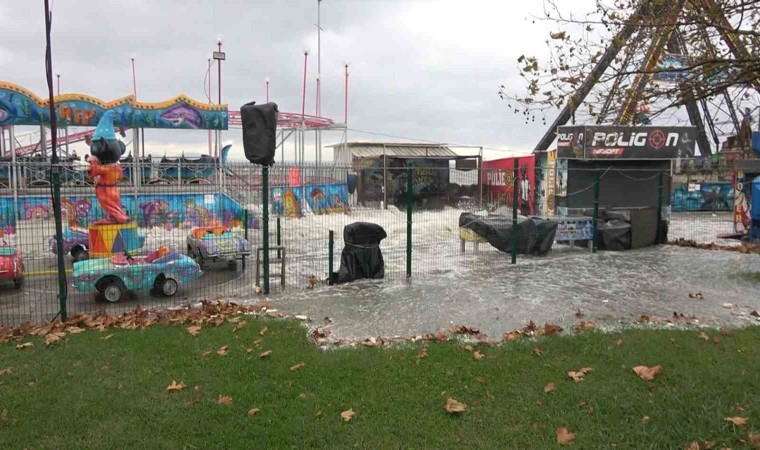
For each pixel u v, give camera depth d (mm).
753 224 14914
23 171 16109
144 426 4148
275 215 16406
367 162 26516
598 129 18812
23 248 12422
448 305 8016
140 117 20672
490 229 12516
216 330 6645
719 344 5992
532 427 4102
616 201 19656
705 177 27469
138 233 14039
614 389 4727
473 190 14719
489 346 6082
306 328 6816
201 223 16422
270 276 10664
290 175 16656
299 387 4879
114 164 11000
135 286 8695
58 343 6137
